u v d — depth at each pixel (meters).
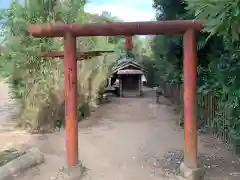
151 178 5.42
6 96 16.75
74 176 5.39
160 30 5.29
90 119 11.84
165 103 16.97
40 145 7.67
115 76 22.19
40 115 9.49
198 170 5.32
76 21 9.79
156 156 6.71
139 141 8.15
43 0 9.15
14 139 8.30
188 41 5.30
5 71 9.21
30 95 9.45
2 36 8.91
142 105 16.28
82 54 7.05
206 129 9.11
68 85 5.46
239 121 6.51
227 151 6.95
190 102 5.37
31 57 9.00
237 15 3.09
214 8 3.18
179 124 10.27
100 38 12.87
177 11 9.14
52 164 6.11
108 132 9.37
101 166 6.09
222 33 3.52
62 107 9.77
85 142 8.04
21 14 8.88
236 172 5.58
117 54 18.00
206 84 8.38
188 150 5.40
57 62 9.41
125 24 5.30
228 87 6.66
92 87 13.12
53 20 9.28
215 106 8.39
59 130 9.51
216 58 7.93
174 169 5.84
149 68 28.20
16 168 5.50
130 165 6.14
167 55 10.73
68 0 9.63
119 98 20.20
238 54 6.11
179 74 10.91
